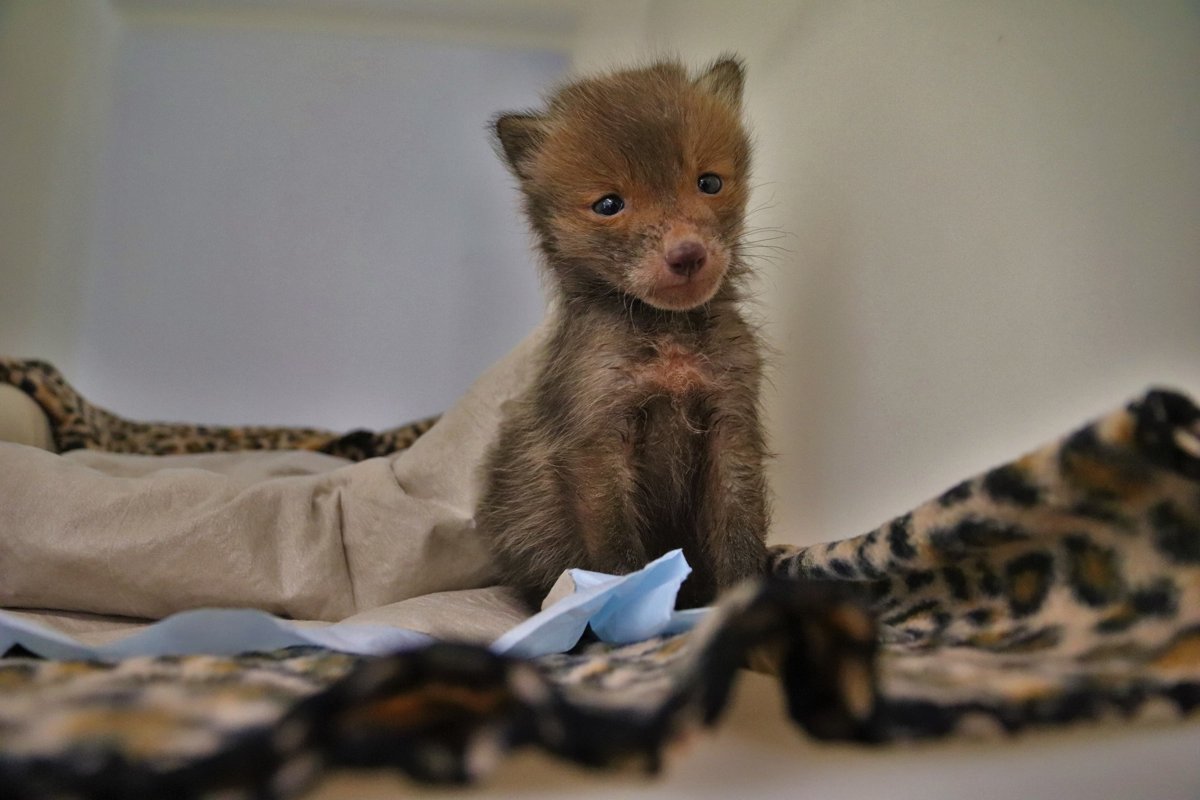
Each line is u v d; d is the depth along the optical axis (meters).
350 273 0.69
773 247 0.40
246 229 0.68
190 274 0.68
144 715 0.18
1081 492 0.21
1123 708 0.18
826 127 0.37
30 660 0.24
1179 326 0.23
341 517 0.38
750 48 0.43
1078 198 0.26
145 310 0.67
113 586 0.34
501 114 0.38
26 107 0.62
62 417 0.48
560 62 0.67
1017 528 0.22
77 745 0.16
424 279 0.69
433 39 0.67
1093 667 0.20
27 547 0.34
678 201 0.33
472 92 0.69
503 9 0.64
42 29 0.63
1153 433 0.19
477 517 0.38
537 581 0.36
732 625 0.17
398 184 0.69
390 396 0.69
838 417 0.35
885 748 0.18
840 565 0.27
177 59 0.68
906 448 0.31
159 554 0.34
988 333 0.28
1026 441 0.27
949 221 0.30
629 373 0.34
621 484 0.34
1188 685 0.19
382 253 0.69
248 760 0.15
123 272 0.67
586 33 0.64
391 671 0.16
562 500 0.35
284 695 0.20
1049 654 0.21
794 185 0.39
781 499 0.39
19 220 0.62
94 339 0.67
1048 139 0.26
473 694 0.17
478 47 0.68
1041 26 0.27
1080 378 0.25
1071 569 0.22
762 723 0.20
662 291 0.32
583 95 0.35
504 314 0.69
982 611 0.24
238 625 0.24
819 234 0.37
